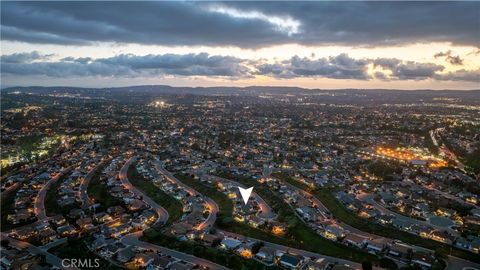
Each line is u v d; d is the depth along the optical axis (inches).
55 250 6318.9
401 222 7249.0
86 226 7327.8
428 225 7308.1
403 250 5900.6
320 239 6624.0
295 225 7239.2
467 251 6127.0
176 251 6190.9
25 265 5679.1
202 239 6604.3
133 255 5974.4
